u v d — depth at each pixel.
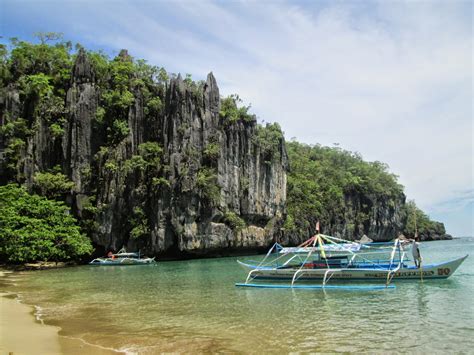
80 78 66.31
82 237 56.91
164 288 30.61
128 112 65.44
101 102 66.19
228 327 18.05
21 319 20.19
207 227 62.31
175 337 16.53
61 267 52.03
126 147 63.59
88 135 63.34
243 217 70.44
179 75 65.44
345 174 116.38
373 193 119.75
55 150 63.59
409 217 142.38
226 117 69.69
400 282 29.11
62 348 15.09
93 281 35.94
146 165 62.25
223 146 66.69
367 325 17.88
